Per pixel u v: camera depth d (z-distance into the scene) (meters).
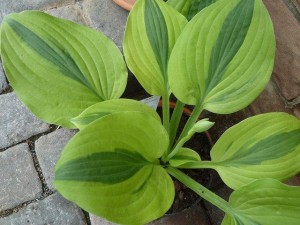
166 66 0.38
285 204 0.32
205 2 0.40
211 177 0.45
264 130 0.37
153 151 0.34
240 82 0.36
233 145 0.38
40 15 0.36
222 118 0.52
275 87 0.53
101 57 0.38
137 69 0.37
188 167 0.39
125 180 0.30
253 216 0.33
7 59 0.35
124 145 0.31
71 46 0.37
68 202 0.48
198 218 0.46
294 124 0.37
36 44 0.36
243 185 0.34
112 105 0.35
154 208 0.31
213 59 0.36
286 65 0.53
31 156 0.49
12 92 0.52
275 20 0.54
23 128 0.51
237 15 0.35
